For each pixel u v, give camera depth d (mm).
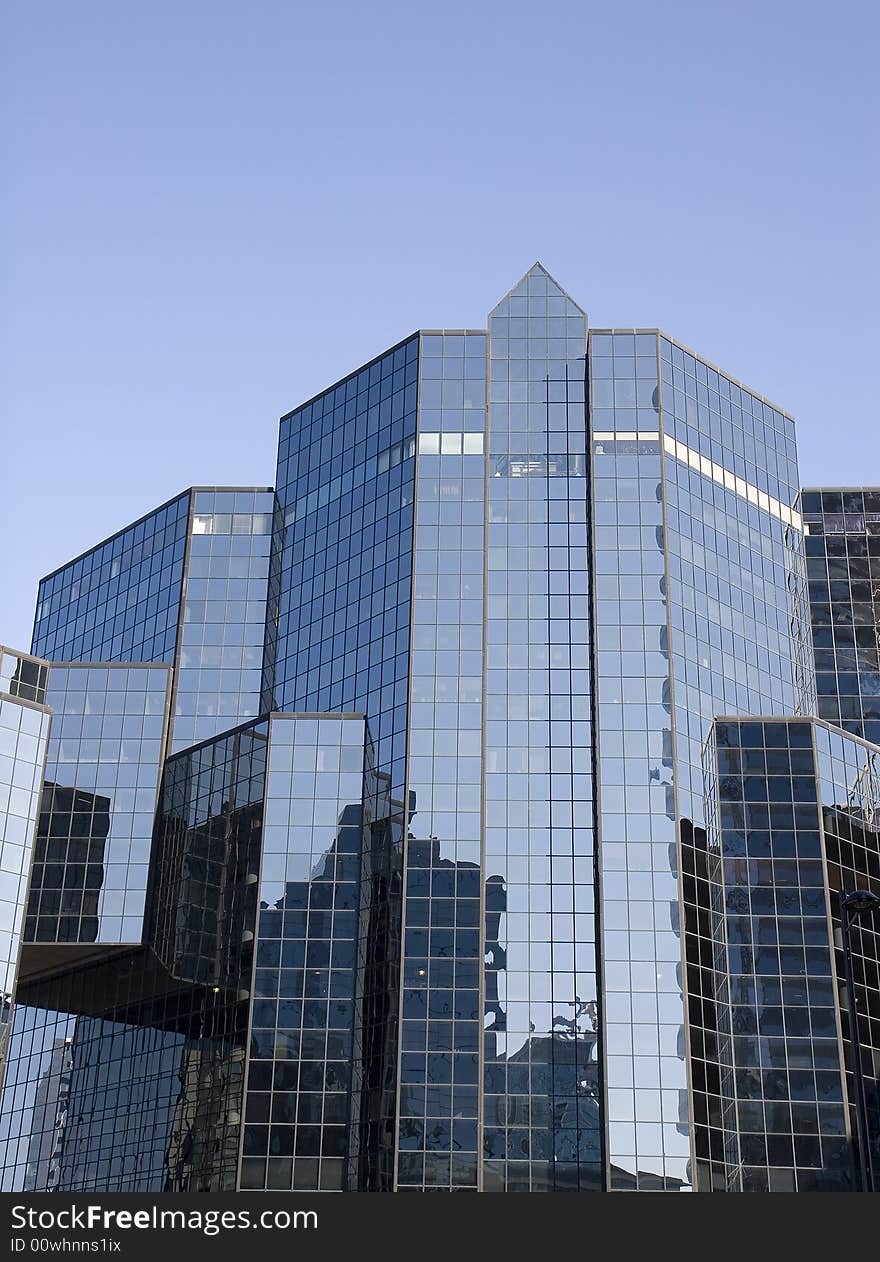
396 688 138500
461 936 126312
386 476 151375
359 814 133250
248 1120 121500
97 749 147000
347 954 127250
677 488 144750
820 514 162500
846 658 155750
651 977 123500
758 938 126312
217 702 158000
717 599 143500
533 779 133375
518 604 140750
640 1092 119250
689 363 151750
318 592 153750
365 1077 122625
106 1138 137375
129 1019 141125
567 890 128500
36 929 138625
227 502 169250
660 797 130375
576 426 148000
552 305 153500
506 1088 121062
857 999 124875
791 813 130500
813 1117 119500
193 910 135125
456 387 151000
